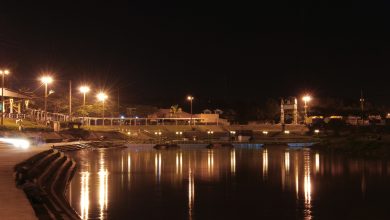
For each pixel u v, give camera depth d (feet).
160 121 488.85
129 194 102.63
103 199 96.02
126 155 215.51
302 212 87.35
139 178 129.80
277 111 609.83
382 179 134.21
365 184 123.65
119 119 427.33
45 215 66.13
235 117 575.79
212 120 495.00
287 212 87.10
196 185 118.52
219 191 109.81
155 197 99.96
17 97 280.51
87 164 166.40
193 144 306.76
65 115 369.50
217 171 151.12
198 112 616.80
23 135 209.56
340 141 287.28
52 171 119.75
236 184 121.60
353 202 97.09
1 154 125.90
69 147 217.36
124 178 128.77
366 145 248.73
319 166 172.14
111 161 179.42
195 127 436.76
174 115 511.40
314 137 383.45
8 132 206.28
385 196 104.73
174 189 111.14
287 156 224.94
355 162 190.49
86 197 96.48
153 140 330.54
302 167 168.04
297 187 117.80
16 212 57.72
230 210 88.22
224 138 383.86
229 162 185.37
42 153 133.18
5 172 88.84
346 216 84.28
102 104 431.84
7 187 74.18
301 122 513.86
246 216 83.30
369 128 414.82
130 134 362.33
